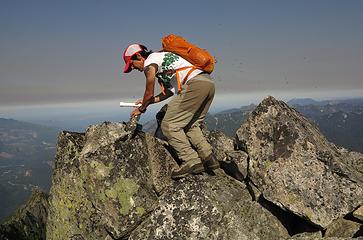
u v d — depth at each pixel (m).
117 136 3.99
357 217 3.64
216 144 4.89
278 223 3.92
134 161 3.99
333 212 3.71
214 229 3.78
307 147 3.94
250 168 4.07
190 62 3.76
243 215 3.88
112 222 3.84
